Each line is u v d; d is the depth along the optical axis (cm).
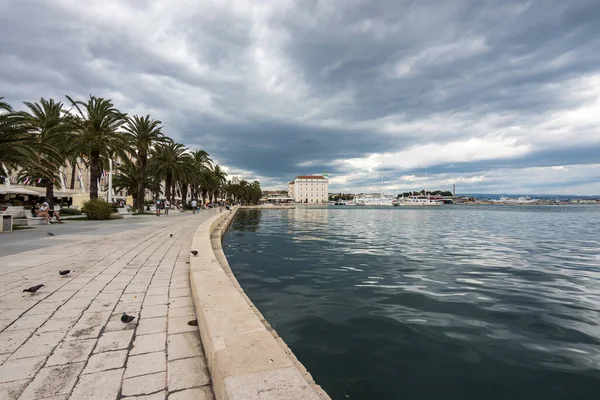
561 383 334
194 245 804
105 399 214
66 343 299
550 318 521
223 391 182
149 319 365
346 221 3619
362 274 848
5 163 1758
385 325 489
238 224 3031
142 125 3139
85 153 2478
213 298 345
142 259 732
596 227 2658
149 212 3694
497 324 495
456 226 2808
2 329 330
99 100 2405
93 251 837
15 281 523
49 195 2328
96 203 2238
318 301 611
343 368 362
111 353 281
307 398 169
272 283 751
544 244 1516
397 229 2452
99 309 396
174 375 247
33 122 2233
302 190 19275
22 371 248
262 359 211
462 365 371
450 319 516
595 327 483
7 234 1220
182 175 4109
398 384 330
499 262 1026
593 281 773
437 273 862
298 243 1547
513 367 366
